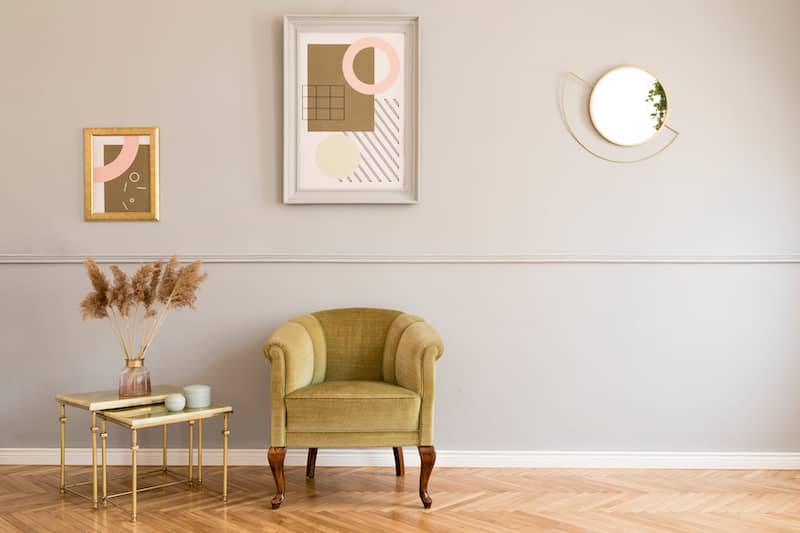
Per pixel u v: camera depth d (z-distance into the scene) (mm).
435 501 2893
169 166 3455
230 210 3455
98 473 3273
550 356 3463
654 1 3453
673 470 3395
